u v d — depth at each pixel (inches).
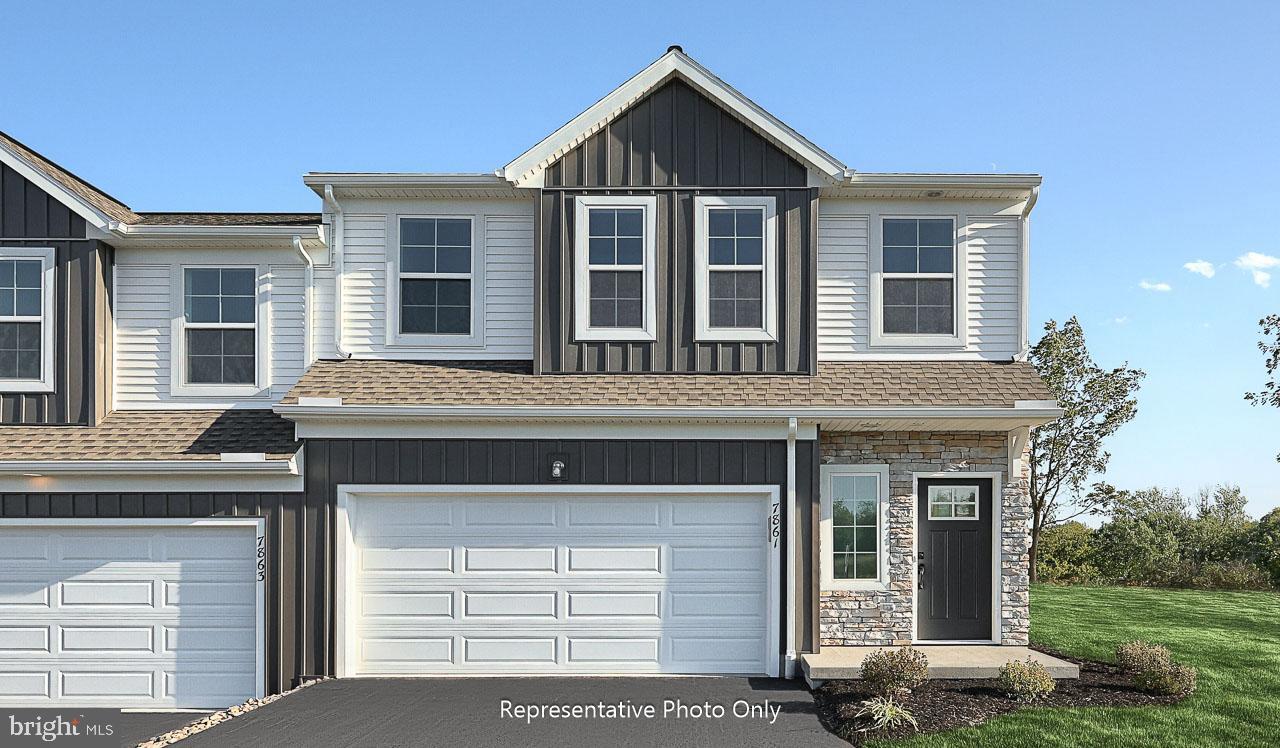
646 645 396.2
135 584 392.8
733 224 422.9
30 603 390.9
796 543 390.0
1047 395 395.2
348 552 390.0
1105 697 340.5
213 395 432.5
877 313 437.4
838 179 416.8
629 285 421.7
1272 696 346.0
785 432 390.9
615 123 424.8
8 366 414.3
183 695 390.0
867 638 413.1
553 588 396.8
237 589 393.1
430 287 439.2
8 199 414.3
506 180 415.2
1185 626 520.1
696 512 399.2
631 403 385.7
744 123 423.5
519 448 393.7
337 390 394.3
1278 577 757.9
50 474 381.4
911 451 419.8
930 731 299.3
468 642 394.9
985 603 419.5
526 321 438.3
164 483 388.8
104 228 414.3
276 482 389.1
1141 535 834.2
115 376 432.1
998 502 417.7
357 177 422.6
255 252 437.7
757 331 419.8
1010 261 440.1
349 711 332.8
